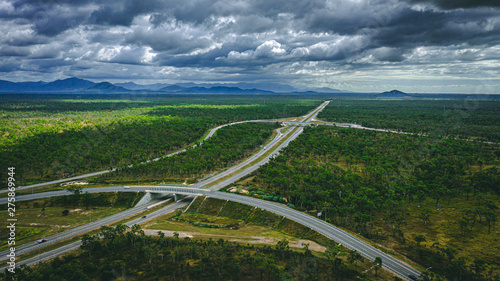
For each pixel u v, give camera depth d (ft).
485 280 407.03
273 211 625.00
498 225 554.46
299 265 433.89
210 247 475.72
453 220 582.76
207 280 408.46
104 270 428.56
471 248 488.44
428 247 496.23
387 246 501.97
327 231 539.29
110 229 533.14
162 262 455.22
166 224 610.65
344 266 424.05
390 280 407.44
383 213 621.72
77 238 552.00
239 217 635.66
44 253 494.59
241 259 456.04
